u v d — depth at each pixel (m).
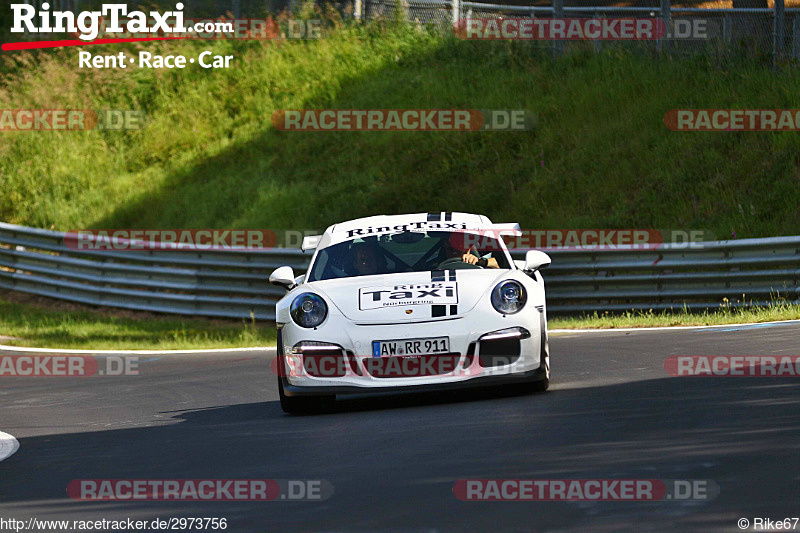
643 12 79.94
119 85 92.94
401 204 69.25
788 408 18.84
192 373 38.16
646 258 50.22
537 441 17.44
